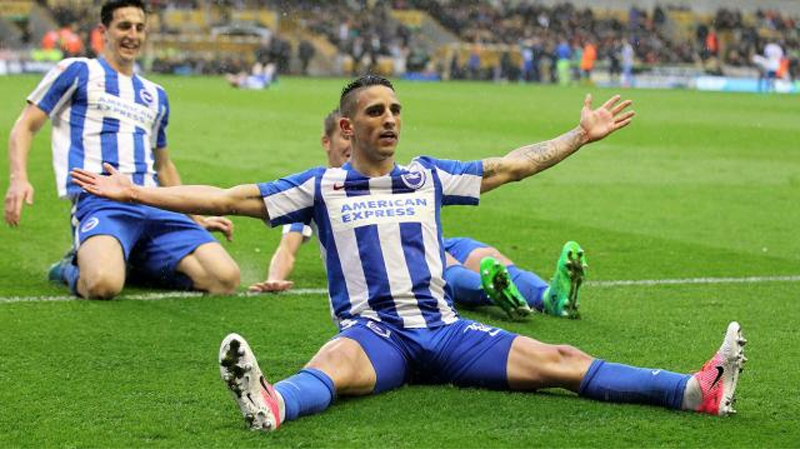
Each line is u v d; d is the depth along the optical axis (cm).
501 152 2750
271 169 2247
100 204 1113
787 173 2417
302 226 1170
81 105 1156
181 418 714
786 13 8831
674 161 2619
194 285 1118
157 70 6756
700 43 8200
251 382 662
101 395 764
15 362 845
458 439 677
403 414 720
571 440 678
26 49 6625
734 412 722
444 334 770
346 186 782
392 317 766
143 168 1170
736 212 1817
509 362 758
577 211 1794
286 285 1126
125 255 1092
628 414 725
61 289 1121
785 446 672
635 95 5962
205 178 2089
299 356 882
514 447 665
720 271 1298
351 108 780
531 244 1486
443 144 2925
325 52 7381
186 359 861
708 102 5338
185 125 3206
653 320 1021
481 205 1831
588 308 1067
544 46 7794
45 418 715
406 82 6956
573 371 750
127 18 1163
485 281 980
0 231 1470
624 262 1351
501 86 6712
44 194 1798
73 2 6956
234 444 665
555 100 5072
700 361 881
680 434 689
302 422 702
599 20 8356
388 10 7869
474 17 8069
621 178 2264
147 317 1002
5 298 1069
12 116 3278
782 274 1287
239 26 7212
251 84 5488
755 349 916
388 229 778
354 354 741
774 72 7225
